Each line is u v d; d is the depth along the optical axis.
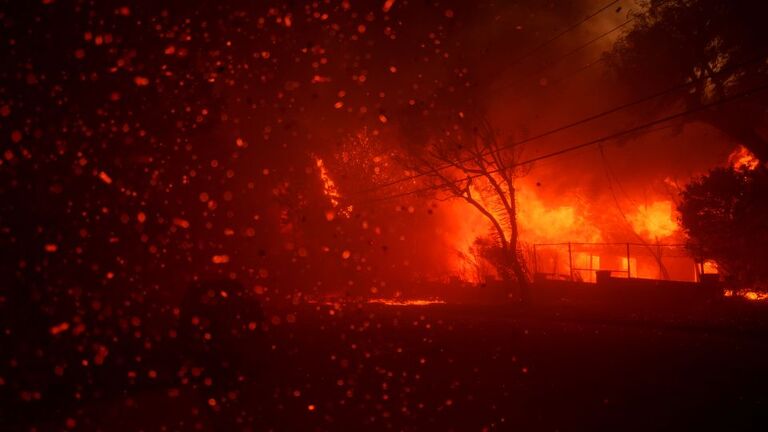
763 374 11.48
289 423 8.34
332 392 10.30
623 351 14.67
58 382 10.23
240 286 13.66
